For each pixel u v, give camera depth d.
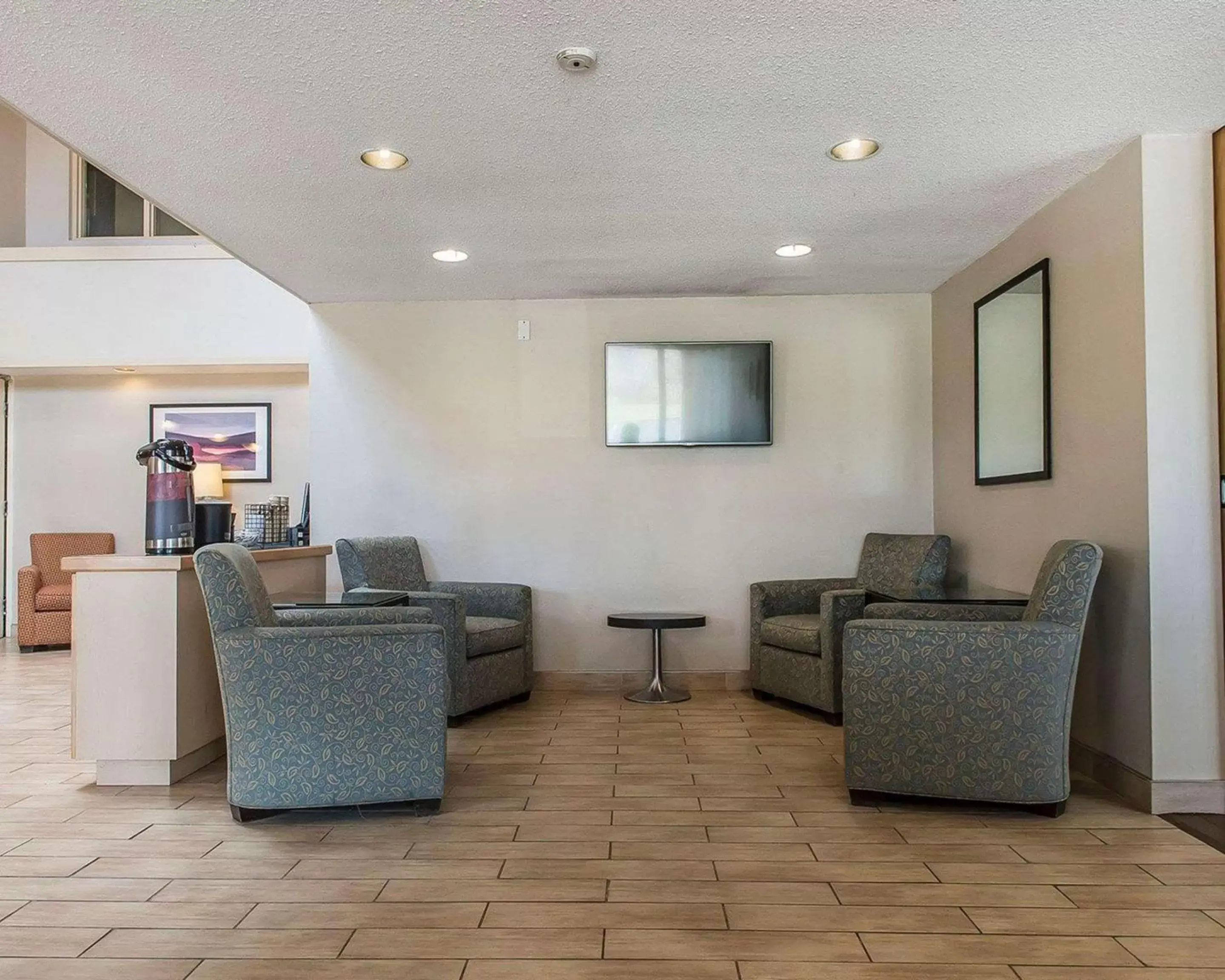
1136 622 2.87
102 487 7.08
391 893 2.23
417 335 5.01
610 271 4.42
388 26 2.11
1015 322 3.75
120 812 2.88
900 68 2.35
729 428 4.87
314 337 5.04
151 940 1.99
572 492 4.96
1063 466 3.36
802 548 4.91
